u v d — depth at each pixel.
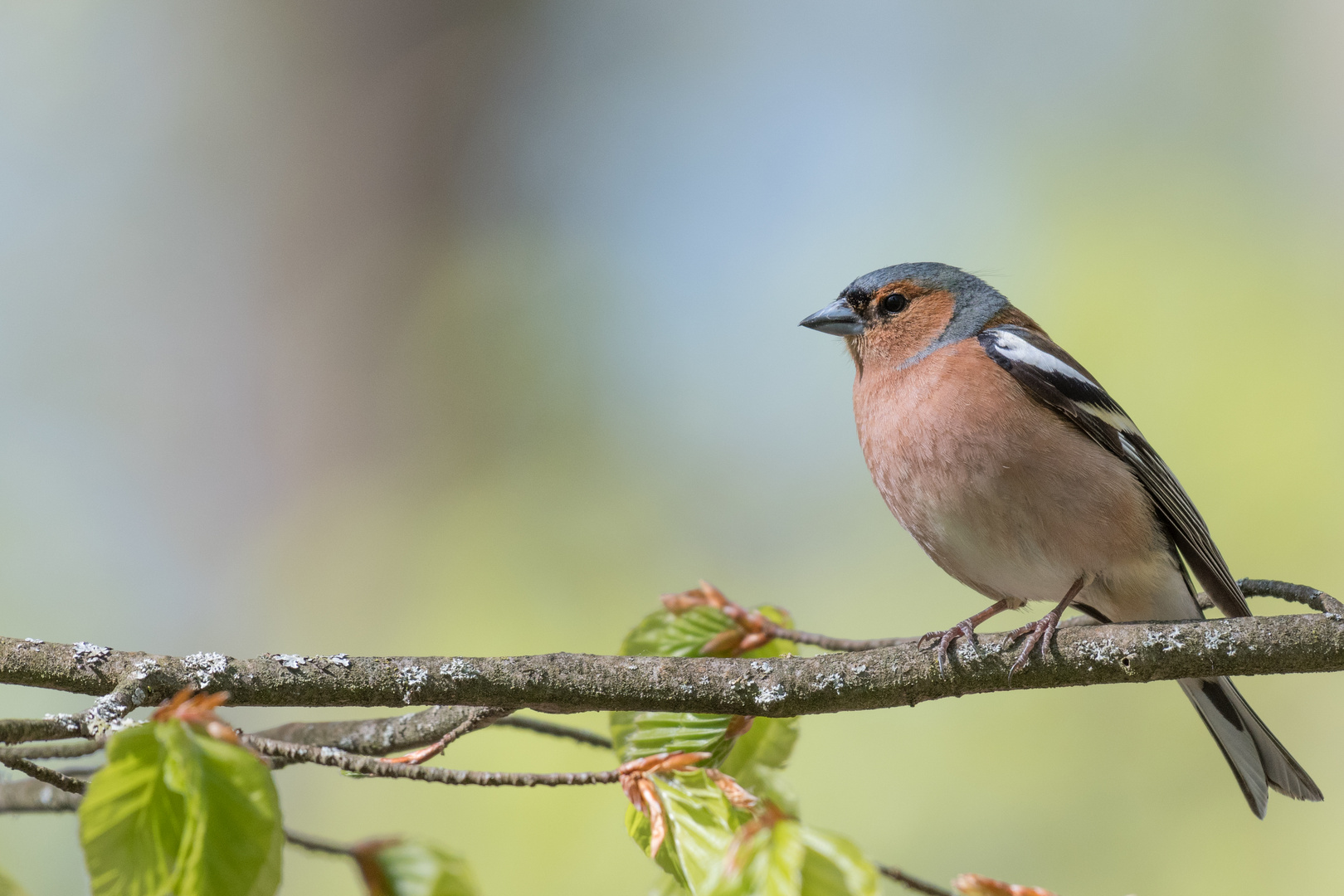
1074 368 7.11
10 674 4.70
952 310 7.51
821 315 7.77
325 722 6.23
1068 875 10.93
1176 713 11.34
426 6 20.14
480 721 5.16
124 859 3.33
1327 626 5.43
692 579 13.85
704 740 5.64
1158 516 7.17
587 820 10.92
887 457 7.30
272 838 3.32
